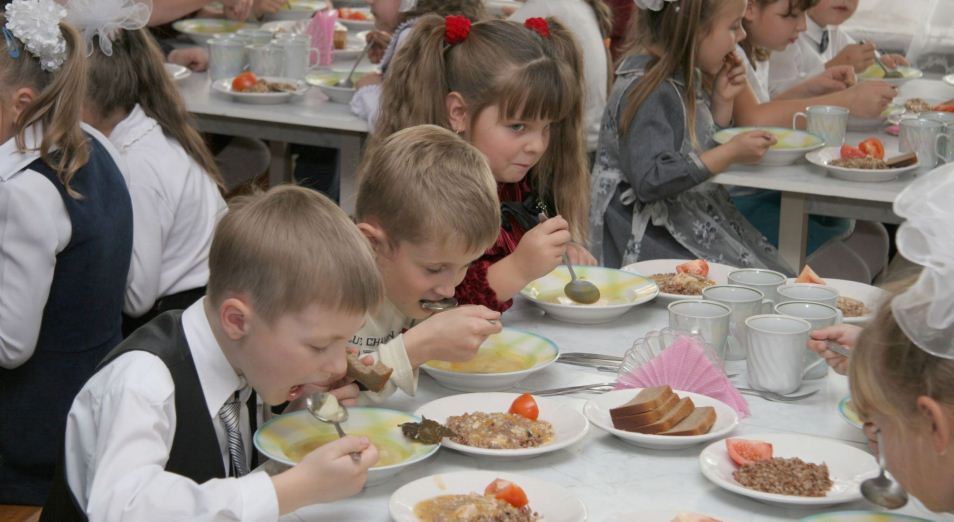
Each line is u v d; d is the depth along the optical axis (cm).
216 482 119
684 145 280
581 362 169
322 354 129
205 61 391
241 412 146
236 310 128
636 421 140
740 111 327
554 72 201
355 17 473
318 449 123
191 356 137
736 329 172
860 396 111
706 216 285
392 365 153
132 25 234
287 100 344
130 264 226
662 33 279
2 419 210
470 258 161
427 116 208
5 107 197
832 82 350
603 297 198
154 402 130
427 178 157
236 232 128
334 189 422
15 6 194
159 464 126
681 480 132
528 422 142
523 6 338
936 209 101
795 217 282
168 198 236
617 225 287
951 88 387
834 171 273
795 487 126
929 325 100
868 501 125
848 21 456
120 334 221
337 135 333
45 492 212
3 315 199
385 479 131
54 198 198
